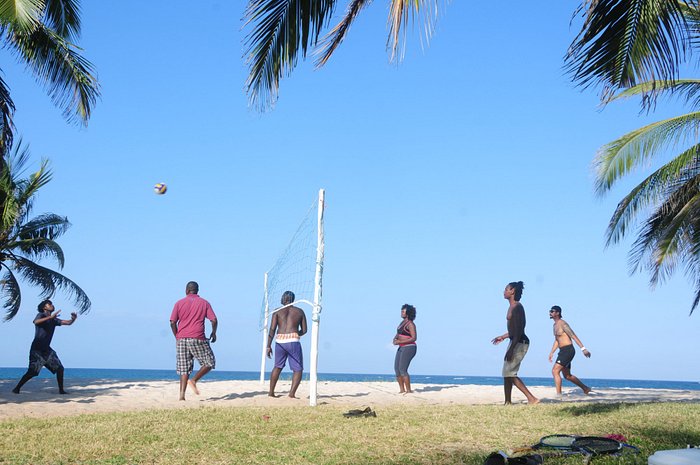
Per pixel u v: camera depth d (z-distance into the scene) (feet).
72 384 52.80
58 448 20.30
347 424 25.50
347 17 23.73
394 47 19.53
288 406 33.60
